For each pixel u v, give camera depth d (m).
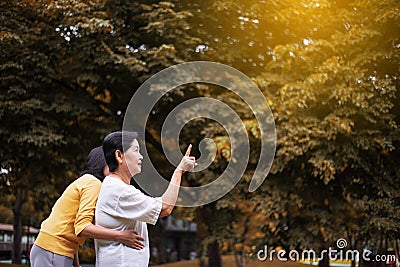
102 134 12.58
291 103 10.76
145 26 12.61
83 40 11.99
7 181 12.95
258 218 15.51
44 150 12.35
